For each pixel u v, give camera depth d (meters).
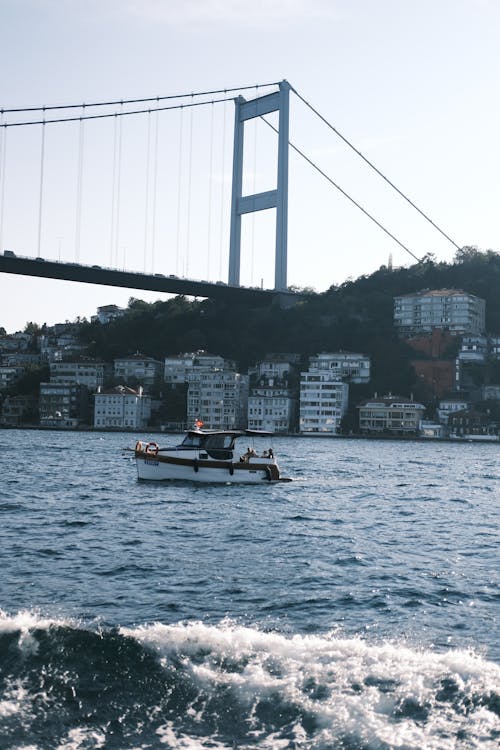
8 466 88.38
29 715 14.84
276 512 48.62
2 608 22.91
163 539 36.62
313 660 16.97
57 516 44.62
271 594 25.38
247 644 17.67
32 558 31.02
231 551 33.50
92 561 30.59
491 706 15.22
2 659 16.83
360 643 18.05
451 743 14.06
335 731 14.43
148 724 14.74
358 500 57.91
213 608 23.50
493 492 69.25
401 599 25.08
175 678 16.17
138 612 22.92
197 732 14.50
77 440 176.62
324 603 24.39
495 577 28.97
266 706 15.23
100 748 13.93
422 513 50.31
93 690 15.81
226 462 66.44
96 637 17.77
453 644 20.41
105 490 60.69
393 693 15.59
